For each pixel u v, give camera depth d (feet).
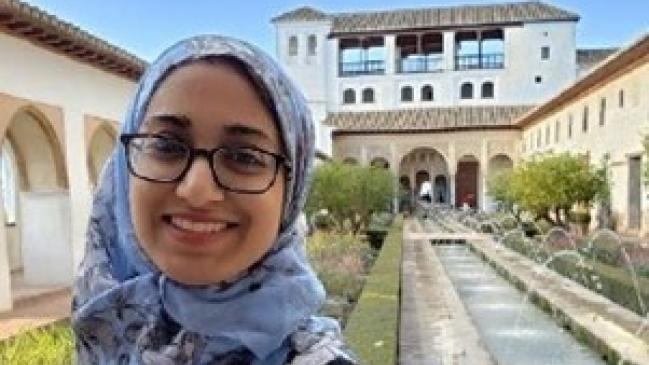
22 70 24.76
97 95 31.04
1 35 23.39
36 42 25.48
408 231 68.28
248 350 2.62
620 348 18.43
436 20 118.52
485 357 17.44
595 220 64.44
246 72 2.64
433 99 118.52
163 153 2.60
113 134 33.09
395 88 119.44
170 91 2.63
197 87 2.60
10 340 12.15
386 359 13.60
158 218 2.59
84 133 29.73
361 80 120.06
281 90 2.73
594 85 67.97
